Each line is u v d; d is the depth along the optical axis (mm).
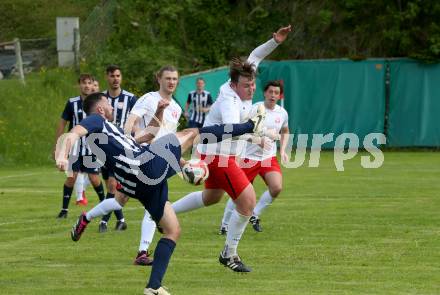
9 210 34156
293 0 76938
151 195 18969
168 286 19500
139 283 19844
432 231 27500
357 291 18734
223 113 21703
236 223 21047
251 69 21969
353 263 22141
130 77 69750
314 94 68125
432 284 19469
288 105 68312
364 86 68062
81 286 19500
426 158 61000
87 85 31672
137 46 73938
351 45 75188
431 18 72250
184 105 64688
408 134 68188
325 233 27281
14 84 65500
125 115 30219
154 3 75000
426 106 68125
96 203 36750
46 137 59969
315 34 75938
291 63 68125
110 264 22406
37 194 40062
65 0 95938
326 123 68250
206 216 31906
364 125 68312
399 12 72312
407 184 43094
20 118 60844
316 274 20750
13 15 93125
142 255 22203
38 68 72875
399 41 73375
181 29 76688
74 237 24078
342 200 36500
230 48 77000
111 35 75312
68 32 71375
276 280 20094
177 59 74062
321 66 68062
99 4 86500
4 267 21906
